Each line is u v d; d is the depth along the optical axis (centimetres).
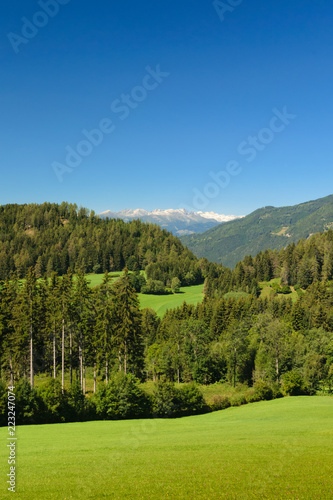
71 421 4706
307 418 4475
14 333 5781
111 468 2220
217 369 8769
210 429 3953
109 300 6253
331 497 1664
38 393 4644
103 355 6419
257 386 6662
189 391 5697
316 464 2159
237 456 2428
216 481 1909
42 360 6881
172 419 5022
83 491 1820
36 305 5994
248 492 1748
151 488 1838
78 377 7419
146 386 7388
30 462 2412
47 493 1802
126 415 5019
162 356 8888
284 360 8106
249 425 4150
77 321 6450
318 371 7231
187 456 2488
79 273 6378
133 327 6294
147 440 3238
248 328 10662
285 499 1653
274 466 2144
